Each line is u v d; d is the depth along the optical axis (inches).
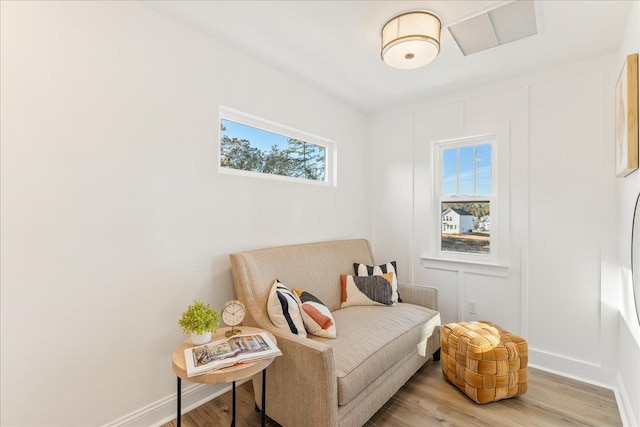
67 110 57.9
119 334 64.4
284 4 68.9
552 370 95.6
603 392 83.7
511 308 104.3
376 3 68.4
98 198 61.7
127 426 65.1
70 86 58.2
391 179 136.1
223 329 69.6
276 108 99.7
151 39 70.0
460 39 82.0
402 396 82.0
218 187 83.6
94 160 61.2
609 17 72.4
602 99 89.0
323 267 102.9
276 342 64.9
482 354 77.5
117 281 64.2
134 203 66.9
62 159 57.3
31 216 54.0
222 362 51.9
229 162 90.1
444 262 119.8
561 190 95.3
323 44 85.5
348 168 132.3
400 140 133.3
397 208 134.3
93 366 60.8
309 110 112.5
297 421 62.0
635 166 63.3
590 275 90.3
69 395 57.8
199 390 78.3
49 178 55.9
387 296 102.3
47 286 55.6
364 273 110.2
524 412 75.1
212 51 82.1
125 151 65.6
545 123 98.3
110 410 63.0
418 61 79.0
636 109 63.5
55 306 56.4
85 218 60.0
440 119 121.7
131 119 66.6
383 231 138.6
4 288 51.4
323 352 57.2
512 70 99.5
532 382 89.1
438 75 103.7
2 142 51.3
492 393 76.9
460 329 87.0
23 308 53.1
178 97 74.8
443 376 92.2
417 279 128.0
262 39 83.1
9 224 51.9
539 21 74.1
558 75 96.0
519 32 78.6
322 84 111.7
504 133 106.1
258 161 98.3
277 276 87.1
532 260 100.3
